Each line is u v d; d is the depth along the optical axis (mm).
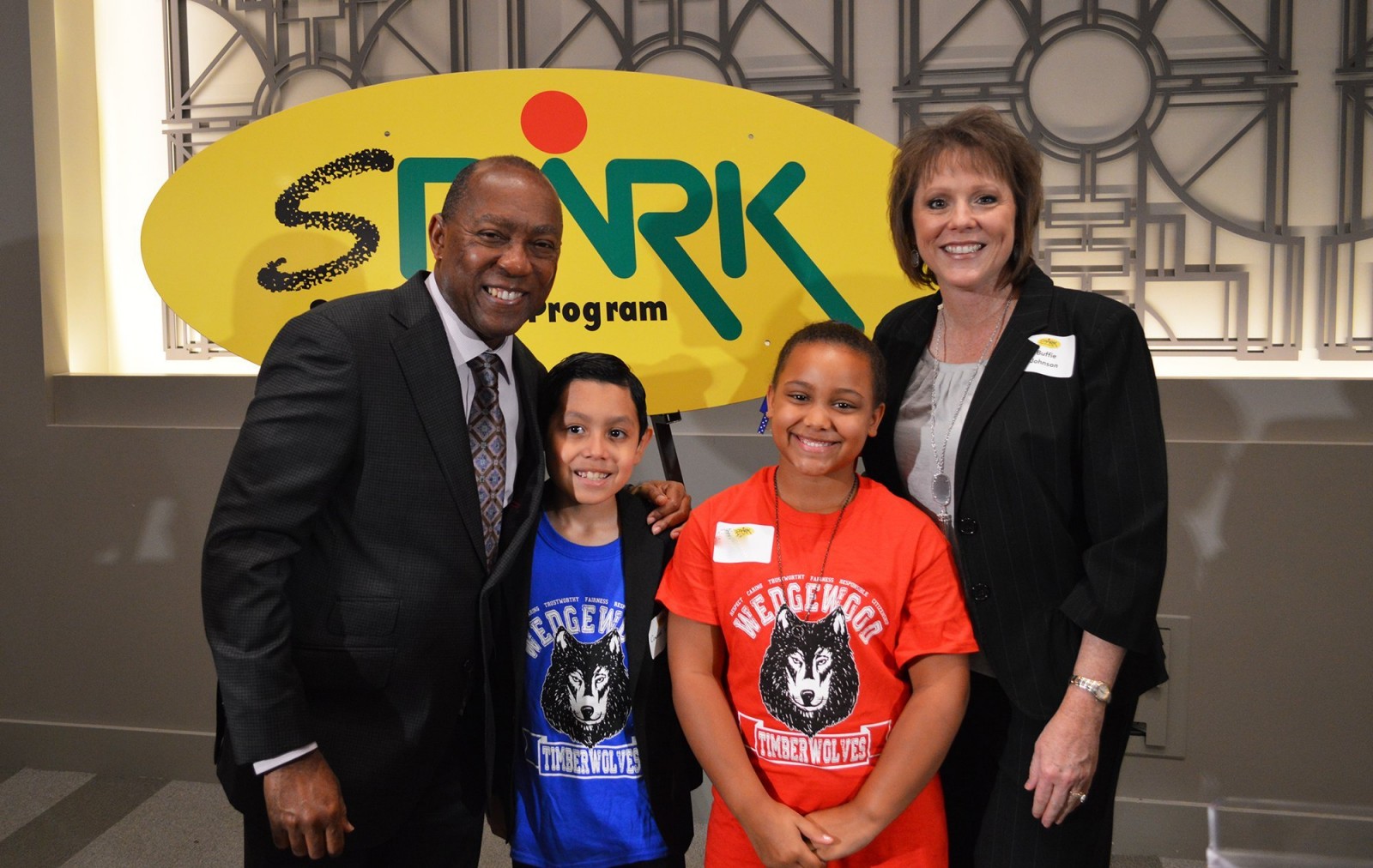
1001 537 1380
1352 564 2234
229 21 2637
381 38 2594
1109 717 1393
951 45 2438
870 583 1353
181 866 2275
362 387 1383
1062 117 2418
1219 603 2295
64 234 2688
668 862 1532
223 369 2768
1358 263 2361
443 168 2111
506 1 2535
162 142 2721
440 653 1456
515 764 1548
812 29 2475
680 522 1571
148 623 2686
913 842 1362
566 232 2131
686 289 2137
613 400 1480
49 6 2611
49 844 2367
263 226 2113
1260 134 2371
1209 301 2430
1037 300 1399
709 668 1419
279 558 1345
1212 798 2338
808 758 1346
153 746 2697
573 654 1505
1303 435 2283
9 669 2746
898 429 1516
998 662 1398
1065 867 1389
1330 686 2266
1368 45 2305
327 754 1426
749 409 2455
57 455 2666
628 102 2107
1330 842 2277
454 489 1430
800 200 2105
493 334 1465
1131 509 1312
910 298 2090
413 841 1622
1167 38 2373
